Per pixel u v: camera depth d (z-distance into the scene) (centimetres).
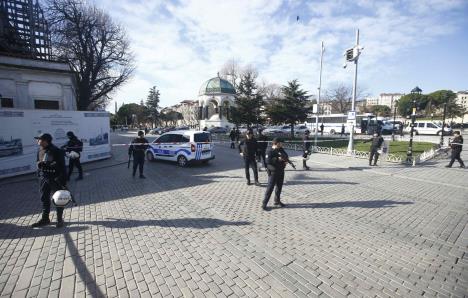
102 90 3422
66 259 411
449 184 898
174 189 830
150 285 348
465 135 3244
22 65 1606
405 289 342
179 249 443
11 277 365
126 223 551
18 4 1808
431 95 6675
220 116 5200
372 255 426
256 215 602
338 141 2508
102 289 340
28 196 756
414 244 464
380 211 630
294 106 2736
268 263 400
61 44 2862
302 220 572
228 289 340
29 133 1074
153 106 9125
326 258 416
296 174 1071
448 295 331
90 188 842
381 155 1312
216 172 1115
